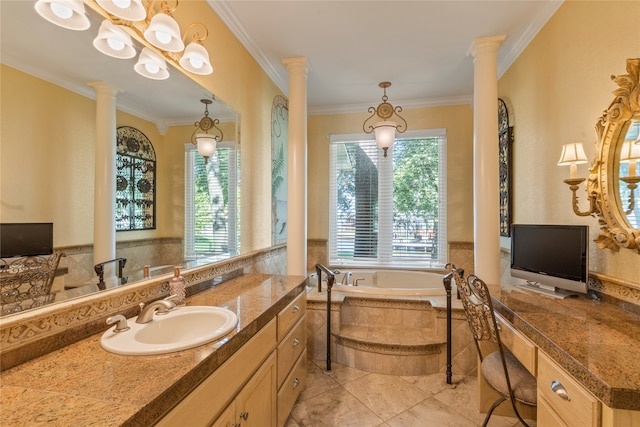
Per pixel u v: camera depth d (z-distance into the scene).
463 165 3.71
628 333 1.18
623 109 1.38
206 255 1.99
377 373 2.38
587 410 0.91
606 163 1.52
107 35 1.24
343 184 4.04
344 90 3.48
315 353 2.61
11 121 0.98
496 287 1.93
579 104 1.80
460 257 3.67
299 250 2.76
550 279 1.74
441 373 2.36
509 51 2.64
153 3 1.44
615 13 1.51
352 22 2.25
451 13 2.14
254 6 2.07
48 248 1.09
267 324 1.45
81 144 1.22
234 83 2.31
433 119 3.80
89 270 1.25
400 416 1.88
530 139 2.41
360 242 3.98
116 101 1.37
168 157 1.69
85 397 0.73
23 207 1.01
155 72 1.58
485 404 1.89
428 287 3.58
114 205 1.37
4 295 0.94
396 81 3.25
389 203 3.91
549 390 1.14
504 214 2.93
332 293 2.79
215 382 1.00
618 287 1.50
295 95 2.76
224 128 2.19
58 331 1.02
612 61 1.54
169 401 0.78
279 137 3.25
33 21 1.04
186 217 1.82
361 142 4.00
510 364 1.61
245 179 2.49
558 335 1.16
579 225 1.71
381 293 2.72
